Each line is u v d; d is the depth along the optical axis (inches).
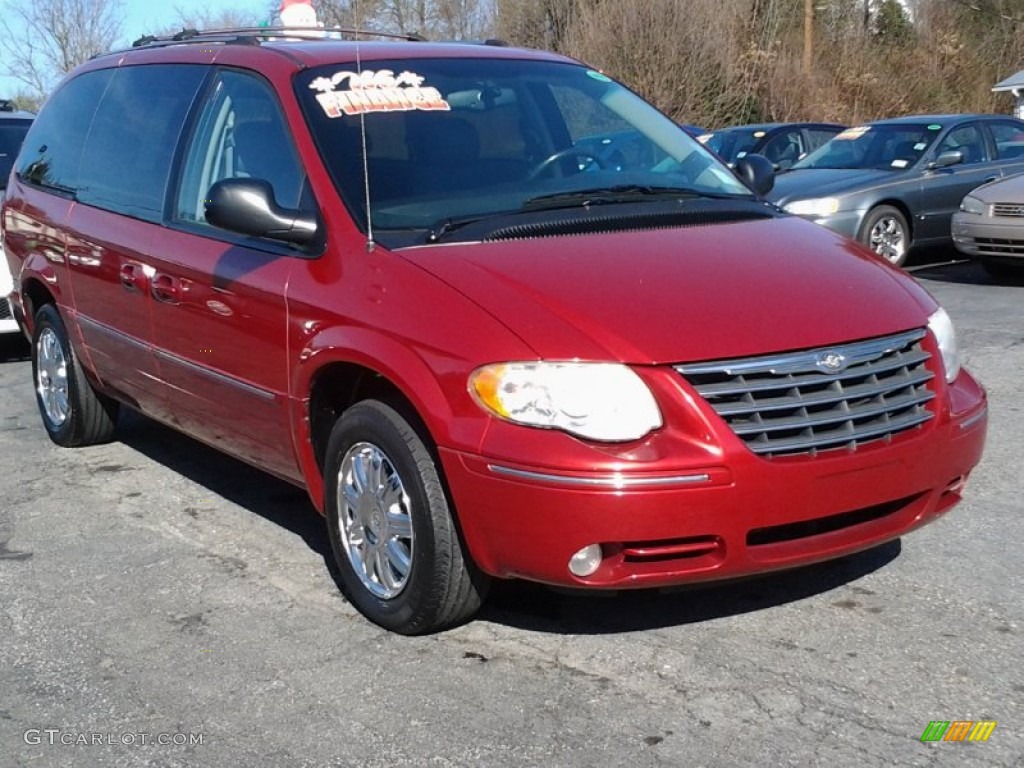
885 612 159.2
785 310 145.0
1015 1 1264.8
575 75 206.5
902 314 152.3
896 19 1181.1
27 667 154.1
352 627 161.5
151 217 205.8
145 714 140.6
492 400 136.8
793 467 136.7
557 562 135.4
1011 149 485.7
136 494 224.4
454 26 1136.8
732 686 140.6
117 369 222.1
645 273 149.9
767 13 1082.7
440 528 146.3
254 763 129.2
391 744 131.4
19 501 222.8
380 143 176.4
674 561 136.9
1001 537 184.7
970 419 154.9
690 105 1006.4
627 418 133.5
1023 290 409.7
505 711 137.2
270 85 185.9
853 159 482.0
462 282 147.5
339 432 159.6
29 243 252.1
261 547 193.8
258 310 171.6
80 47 1149.7
